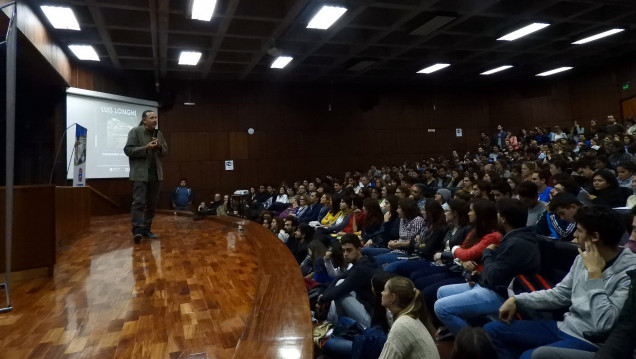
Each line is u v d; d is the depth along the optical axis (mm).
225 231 3541
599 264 1100
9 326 1250
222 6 4594
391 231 2854
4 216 1762
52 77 5348
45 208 1868
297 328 1053
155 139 2777
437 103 8992
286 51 6145
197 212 5715
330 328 1808
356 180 7055
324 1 4496
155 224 4289
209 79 7672
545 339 1207
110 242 2867
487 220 1801
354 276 1786
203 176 7660
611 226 1079
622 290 1034
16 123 5867
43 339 1149
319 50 6320
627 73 7629
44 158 5977
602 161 3369
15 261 1767
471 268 1726
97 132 6207
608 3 4988
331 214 4113
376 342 1319
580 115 8344
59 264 2121
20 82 5527
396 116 8766
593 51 7000
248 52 6133
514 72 8227
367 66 7016
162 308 1408
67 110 5805
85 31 5156
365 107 8492
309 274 2641
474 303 1509
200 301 1484
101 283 1730
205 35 5602
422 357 1026
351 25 5227
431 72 7754
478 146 8938
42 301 1491
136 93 6984
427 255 2305
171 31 5160
